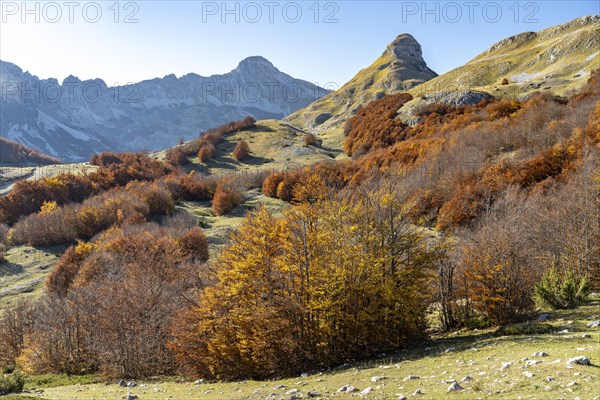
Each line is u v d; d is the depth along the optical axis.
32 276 71.25
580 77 112.38
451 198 61.69
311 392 14.91
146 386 25.11
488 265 24.45
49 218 85.75
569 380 10.98
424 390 12.50
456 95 121.12
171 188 108.50
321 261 24.06
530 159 68.25
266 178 108.25
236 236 28.98
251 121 178.25
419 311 24.28
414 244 25.56
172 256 55.72
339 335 23.86
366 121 141.25
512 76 145.25
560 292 25.17
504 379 12.05
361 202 27.12
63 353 41.00
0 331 51.28
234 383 22.59
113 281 46.78
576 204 40.06
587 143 64.50
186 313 29.08
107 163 147.25
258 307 24.48
